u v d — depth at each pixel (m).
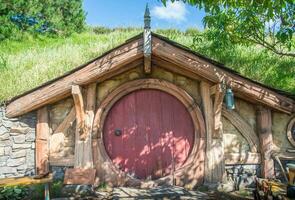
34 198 6.57
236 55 10.28
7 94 7.68
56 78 6.78
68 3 17.08
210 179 7.12
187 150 7.45
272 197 5.46
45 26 16.11
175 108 7.54
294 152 7.39
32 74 8.80
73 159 7.04
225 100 7.27
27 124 7.07
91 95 7.10
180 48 6.85
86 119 7.04
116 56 6.78
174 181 7.21
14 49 13.13
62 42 14.37
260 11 5.59
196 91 7.48
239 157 7.36
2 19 14.22
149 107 7.50
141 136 7.42
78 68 6.79
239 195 6.76
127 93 7.41
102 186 7.00
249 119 7.56
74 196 6.63
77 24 17.48
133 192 6.70
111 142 7.35
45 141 7.02
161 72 7.44
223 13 6.62
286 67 9.71
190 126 7.52
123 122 7.41
